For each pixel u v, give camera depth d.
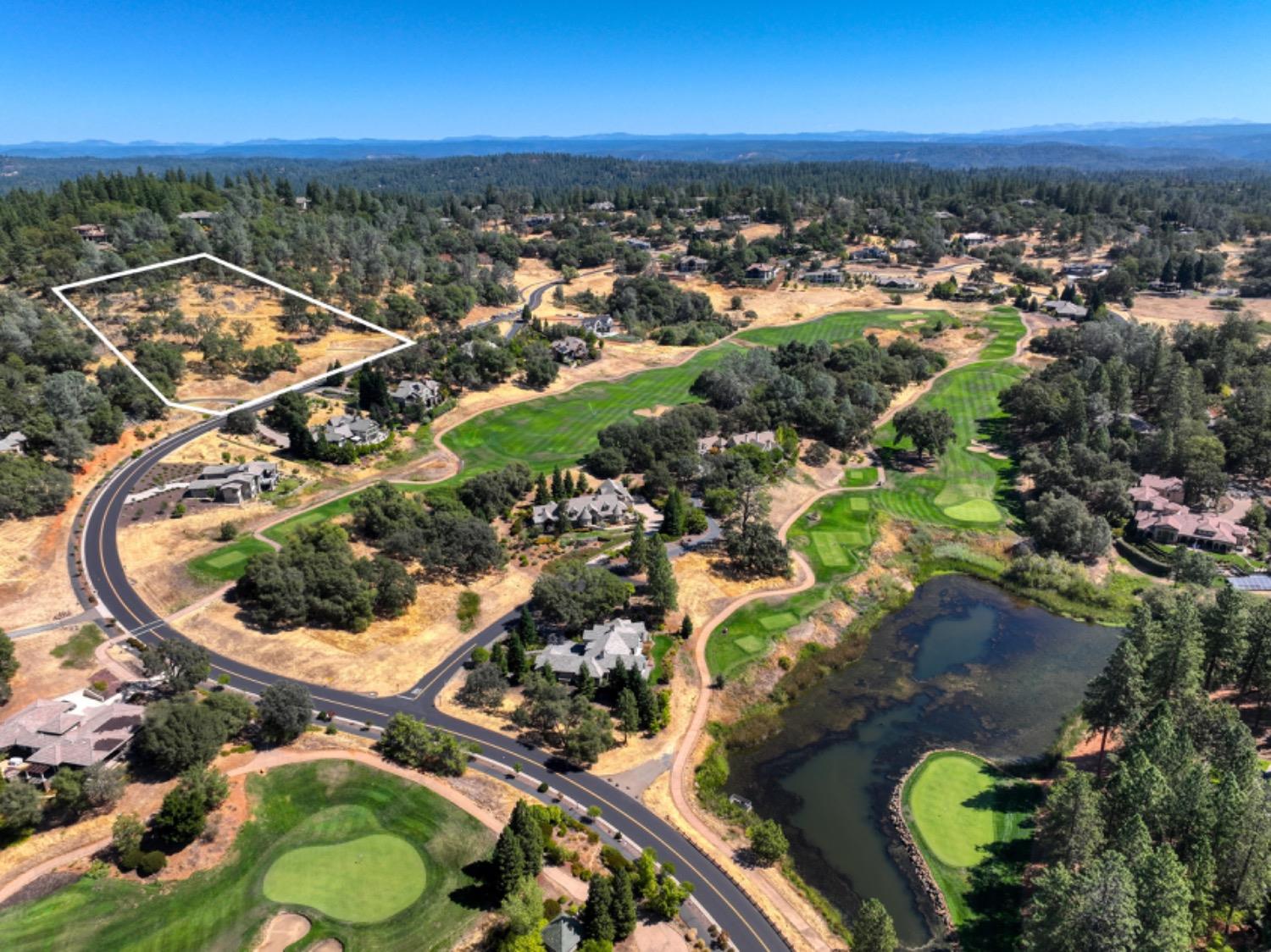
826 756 92.06
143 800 77.00
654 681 100.31
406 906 67.56
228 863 71.06
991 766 90.12
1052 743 94.12
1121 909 55.16
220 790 76.06
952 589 130.00
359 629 107.12
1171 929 55.41
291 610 105.44
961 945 68.50
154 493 138.12
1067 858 69.25
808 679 105.62
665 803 81.88
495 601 115.81
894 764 90.75
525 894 64.81
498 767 84.94
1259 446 154.12
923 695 103.44
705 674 103.56
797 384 187.75
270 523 131.75
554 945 62.28
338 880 69.69
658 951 65.06
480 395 195.38
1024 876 75.25
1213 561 125.94
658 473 147.50
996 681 106.25
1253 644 90.06
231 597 112.38
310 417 169.62
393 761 84.44
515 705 95.06
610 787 83.38
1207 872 63.69
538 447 170.12
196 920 65.62
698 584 122.12
